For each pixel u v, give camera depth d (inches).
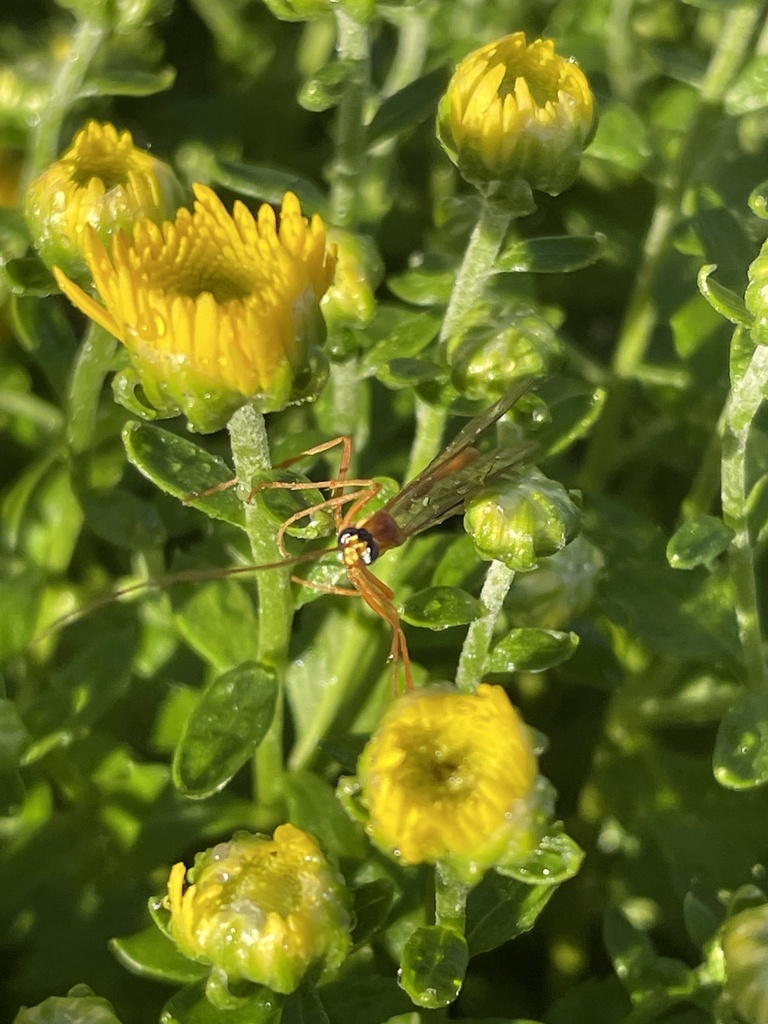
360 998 5.4
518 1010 6.9
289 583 5.4
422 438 5.9
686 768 7.0
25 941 6.7
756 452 6.5
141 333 4.0
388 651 6.6
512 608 6.1
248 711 5.4
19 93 7.8
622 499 8.3
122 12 6.2
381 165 8.5
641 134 7.1
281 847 4.5
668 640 6.0
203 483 5.2
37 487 7.0
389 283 6.8
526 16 9.5
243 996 4.5
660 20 9.5
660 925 6.8
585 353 9.0
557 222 9.5
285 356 4.1
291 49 10.2
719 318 7.0
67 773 6.6
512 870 4.6
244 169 6.5
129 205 4.9
